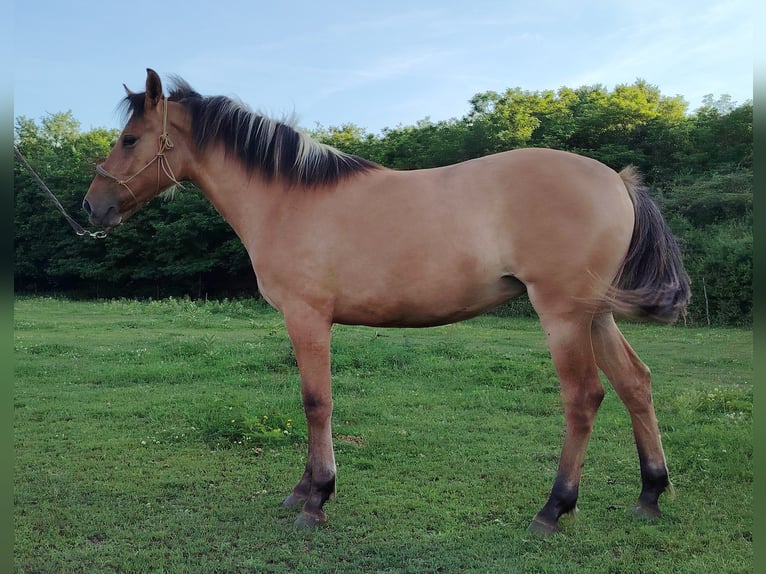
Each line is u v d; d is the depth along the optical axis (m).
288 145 3.25
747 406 5.36
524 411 5.62
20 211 26.78
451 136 21.36
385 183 3.15
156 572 2.62
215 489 3.66
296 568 2.68
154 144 3.42
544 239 2.84
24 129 32.44
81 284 28.28
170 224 24.06
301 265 3.12
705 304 13.66
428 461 4.16
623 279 2.94
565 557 2.74
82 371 7.35
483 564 2.68
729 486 3.58
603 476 3.83
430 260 2.97
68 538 2.97
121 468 4.01
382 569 2.66
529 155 3.01
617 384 3.17
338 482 3.75
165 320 13.66
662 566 2.63
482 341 10.70
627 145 21.19
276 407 5.52
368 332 11.86
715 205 17.02
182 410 5.51
